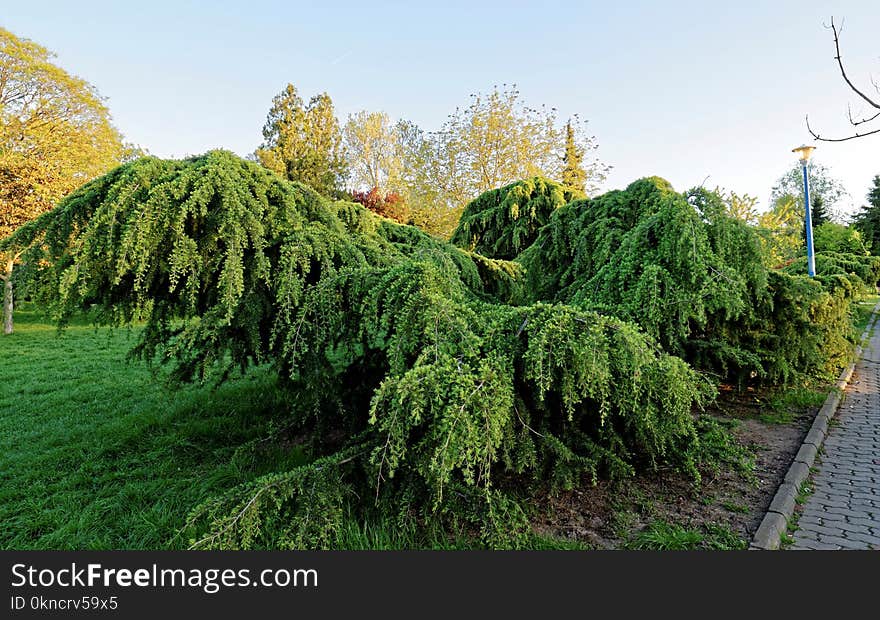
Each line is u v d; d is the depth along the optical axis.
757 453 4.02
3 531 2.95
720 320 4.88
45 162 13.35
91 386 6.77
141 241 2.76
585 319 2.60
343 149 28.27
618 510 3.02
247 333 3.49
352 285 3.17
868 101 3.12
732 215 3.71
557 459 2.94
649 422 2.88
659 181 4.94
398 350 2.63
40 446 4.36
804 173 11.49
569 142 18.31
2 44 14.29
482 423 2.25
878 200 35.12
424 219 19.23
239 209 3.06
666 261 3.48
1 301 8.25
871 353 9.30
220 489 3.39
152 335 3.96
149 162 3.17
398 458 2.32
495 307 3.37
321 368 3.34
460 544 2.62
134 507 3.17
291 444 3.89
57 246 3.15
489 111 17.84
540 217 9.55
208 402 5.54
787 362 5.36
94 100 15.91
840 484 3.47
